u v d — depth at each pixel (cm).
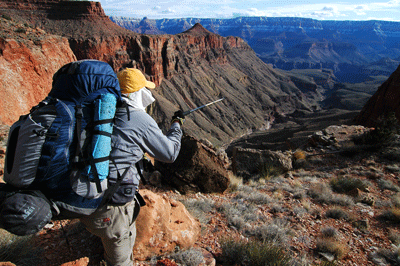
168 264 312
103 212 192
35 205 152
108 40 13338
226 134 15438
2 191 168
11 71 2108
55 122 159
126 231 215
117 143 182
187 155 679
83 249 342
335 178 966
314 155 1320
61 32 13212
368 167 1114
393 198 780
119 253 221
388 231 584
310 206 702
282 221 576
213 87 19525
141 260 352
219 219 538
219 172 710
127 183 192
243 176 1019
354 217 630
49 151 155
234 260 394
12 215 147
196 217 514
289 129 9894
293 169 1191
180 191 666
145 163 225
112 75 190
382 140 1273
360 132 1587
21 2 13575
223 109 17750
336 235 538
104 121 172
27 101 2186
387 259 475
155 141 197
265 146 5269
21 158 155
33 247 332
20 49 2270
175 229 393
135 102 207
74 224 386
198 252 375
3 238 317
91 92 176
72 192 168
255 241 432
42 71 2509
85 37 12925
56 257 324
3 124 1091
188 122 14338
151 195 396
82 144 164
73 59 3519
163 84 16000
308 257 454
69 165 161
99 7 14438
